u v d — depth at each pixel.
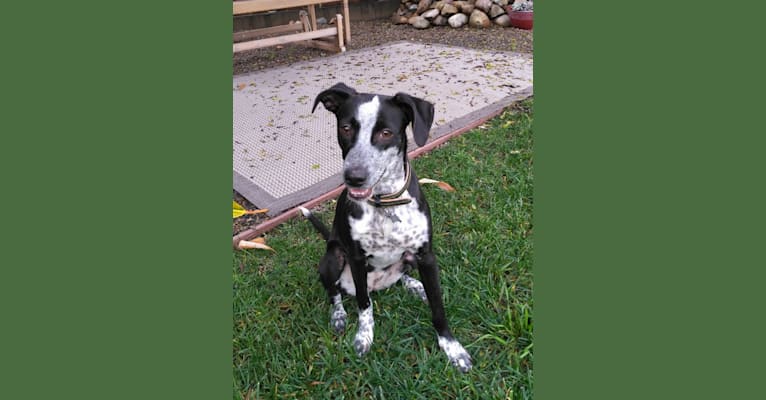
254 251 3.15
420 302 2.66
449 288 2.70
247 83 6.58
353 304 2.74
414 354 2.37
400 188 2.15
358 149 2.00
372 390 2.22
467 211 3.33
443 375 2.24
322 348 2.44
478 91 5.72
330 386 2.27
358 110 2.04
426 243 2.27
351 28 10.48
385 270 2.61
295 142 4.64
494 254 2.90
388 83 6.23
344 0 8.19
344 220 2.27
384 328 2.51
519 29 9.23
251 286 2.84
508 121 4.70
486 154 4.13
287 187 3.86
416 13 10.48
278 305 2.72
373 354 2.36
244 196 3.75
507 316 2.44
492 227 3.12
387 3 11.43
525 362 2.30
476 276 2.77
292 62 7.77
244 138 4.77
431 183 3.65
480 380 2.24
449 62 7.08
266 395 2.24
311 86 6.32
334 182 3.89
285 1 7.55
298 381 2.27
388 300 2.69
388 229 2.19
